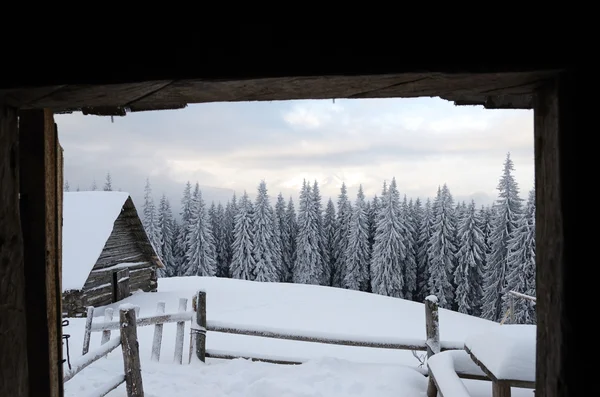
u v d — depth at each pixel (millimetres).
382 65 840
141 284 16688
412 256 37625
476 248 32812
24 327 1062
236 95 1032
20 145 1405
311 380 4453
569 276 821
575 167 819
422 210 42844
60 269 1581
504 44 819
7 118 1018
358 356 6812
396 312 13297
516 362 2793
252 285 18469
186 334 8148
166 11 874
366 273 39375
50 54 904
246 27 858
